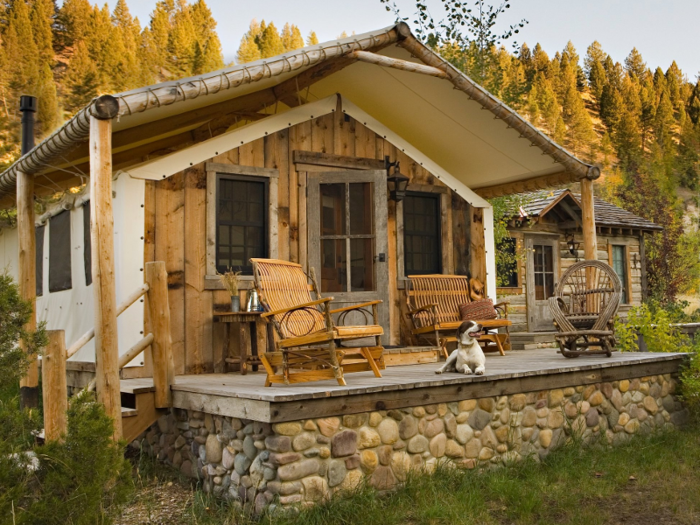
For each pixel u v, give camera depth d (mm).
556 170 8672
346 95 7863
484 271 8680
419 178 8258
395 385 4500
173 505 4371
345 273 7375
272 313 5004
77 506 3145
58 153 5656
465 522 3875
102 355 4520
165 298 5102
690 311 22219
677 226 27578
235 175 6898
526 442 5336
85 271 6992
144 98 4754
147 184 6332
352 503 4055
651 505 4301
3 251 10742
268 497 3984
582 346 6949
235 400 4273
